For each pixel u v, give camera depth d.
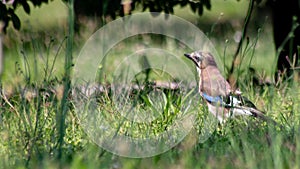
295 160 14.62
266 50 30.39
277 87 21.95
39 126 17.44
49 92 19.28
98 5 28.75
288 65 26.16
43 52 30.12
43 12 38.25
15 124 18.17
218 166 14.55
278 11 26.72
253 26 36.91
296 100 19.67
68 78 15.98
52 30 36.41
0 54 27.55
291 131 16.89
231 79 22.44
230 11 40.06
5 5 25.84
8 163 15.37
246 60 25.88
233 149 15.53
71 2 15.73
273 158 14.62
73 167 14.45
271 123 17.31
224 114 19.03
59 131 16.08
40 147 16.16
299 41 26.36
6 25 26.02
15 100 21.11
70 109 18.67
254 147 15.59
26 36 31.23
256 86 22.92
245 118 18.66
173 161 15.00
